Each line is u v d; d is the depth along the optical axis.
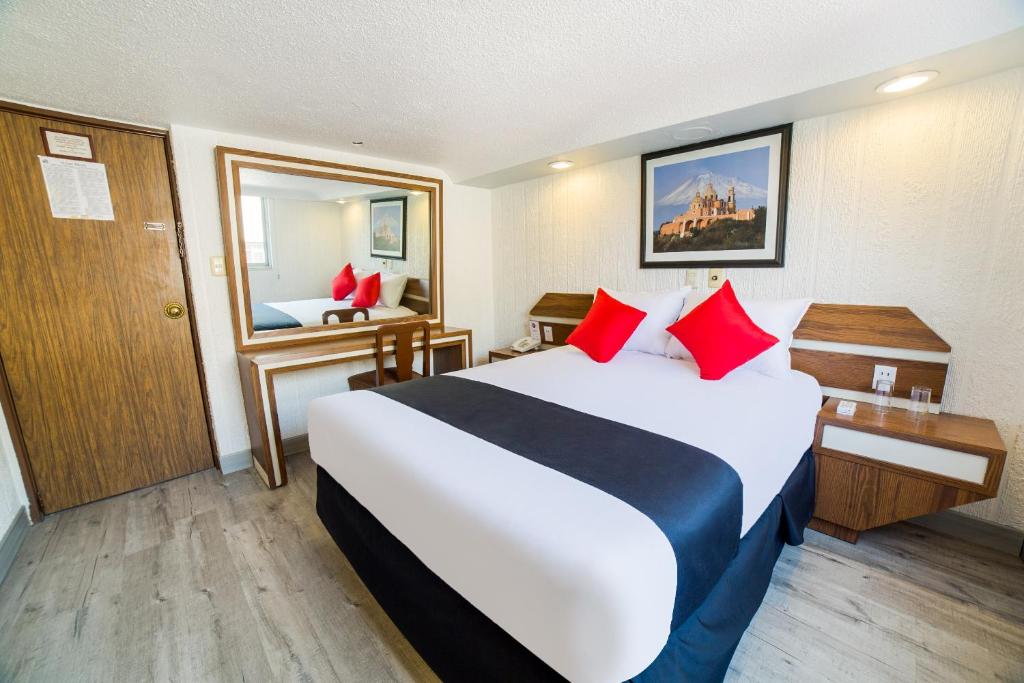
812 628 1.50
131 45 1.57
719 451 1.37
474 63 1.80
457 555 1.13
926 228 1.96
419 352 3.78
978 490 1.65
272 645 1.47
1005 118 1.73
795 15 1.51
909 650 1.41
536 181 3.55
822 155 2.19
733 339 2.11
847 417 1.95
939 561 1.83
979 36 1.47
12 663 1.40
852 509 1.93
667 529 1.00
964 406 1.95
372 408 1.77
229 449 2.73
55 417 2.22
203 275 2.54
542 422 1.61
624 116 2.34
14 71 1.71
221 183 2.51
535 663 1.01
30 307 2.12
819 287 2.28
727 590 1.27
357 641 1.49
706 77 1.93
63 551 1.95
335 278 3.06
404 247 3.39
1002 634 1.47
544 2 1.41
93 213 2.24
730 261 2.54
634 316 2.58
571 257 3.41
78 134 2.17
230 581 1.77
